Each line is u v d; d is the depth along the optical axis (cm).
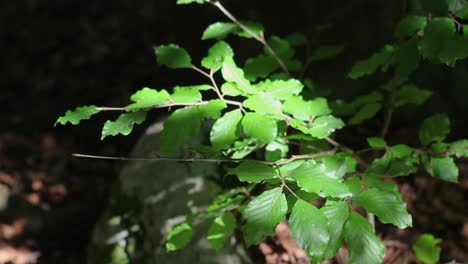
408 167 197
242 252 258
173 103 165
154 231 274
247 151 205
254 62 230
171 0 617
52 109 562
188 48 504
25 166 495
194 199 273
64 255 396
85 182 479
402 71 185
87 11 685
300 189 167
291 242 286
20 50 641
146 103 165
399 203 159
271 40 240
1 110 567
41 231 411
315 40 430
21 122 550
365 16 429
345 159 191
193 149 176
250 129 156
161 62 194
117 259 281
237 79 173
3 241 398
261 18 477
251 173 161
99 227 298
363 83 412
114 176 484
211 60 197
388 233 322
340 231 155
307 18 456
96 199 452
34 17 684
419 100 241
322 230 148
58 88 586
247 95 173
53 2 697
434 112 400
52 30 664
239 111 165
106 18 670
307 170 160
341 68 419
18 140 527
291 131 292
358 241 152
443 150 217
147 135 327
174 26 554
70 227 416
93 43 636
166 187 285
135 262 276
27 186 470
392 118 404
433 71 400
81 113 169
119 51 614
